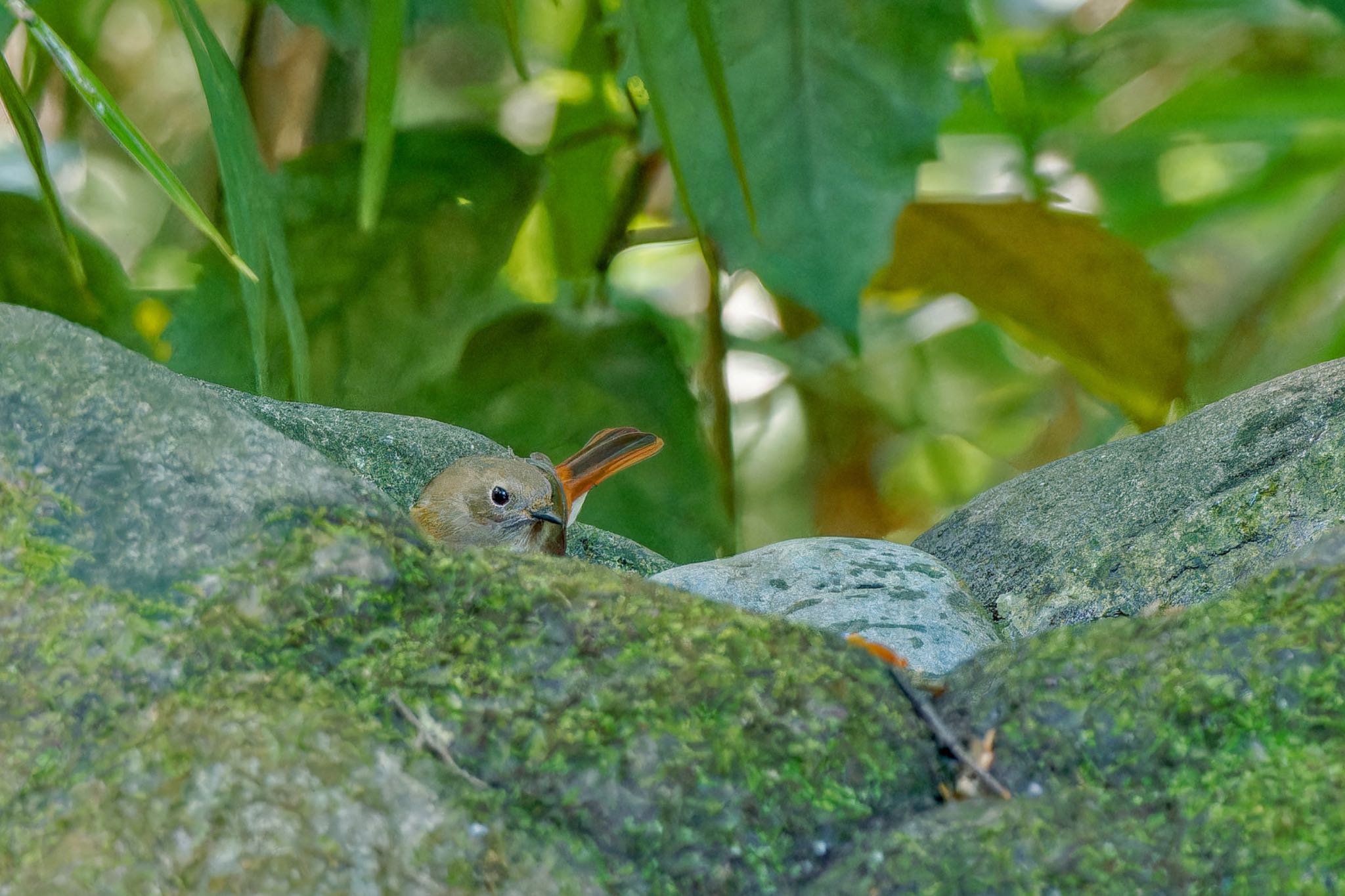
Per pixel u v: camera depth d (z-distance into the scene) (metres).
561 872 1.81
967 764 1.90
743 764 1.89
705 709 1.90
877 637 2.00
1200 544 2.01
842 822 1.89
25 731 1.88
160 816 1.80
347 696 1.89
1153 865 1.79
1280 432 2.02
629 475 2.23
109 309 2.22
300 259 2.22
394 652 1.90
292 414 2.09
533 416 2.23
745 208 2.13
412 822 1.81
